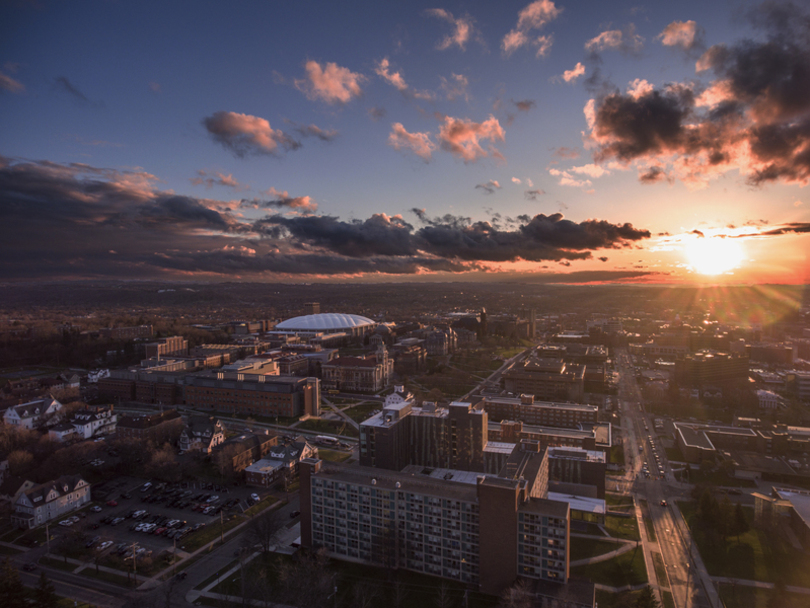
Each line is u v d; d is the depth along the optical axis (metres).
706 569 166.00
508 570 144.88
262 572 155.88
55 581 153.88
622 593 151.50
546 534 140.38
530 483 171.75
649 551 176.75
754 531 192.25
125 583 153.00
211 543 176.38
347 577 156.38
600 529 190.88
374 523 162.50
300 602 137.62
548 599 132.75
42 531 183.25
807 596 151.38
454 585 151.50
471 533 151.00
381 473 171.50
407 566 160.38
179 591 149.00
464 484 162.38
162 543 176.88
